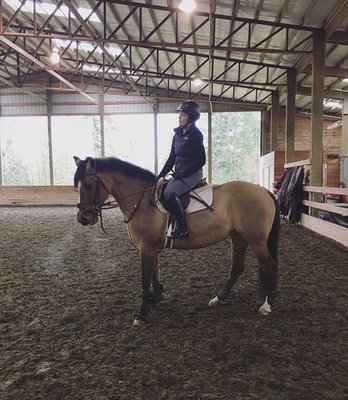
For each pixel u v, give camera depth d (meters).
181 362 2.19
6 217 10.77
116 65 10.36
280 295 3.40
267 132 16.55
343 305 3.12
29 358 2.27
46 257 5.28
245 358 2.22
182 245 2.93
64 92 16.80
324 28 7.37
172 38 9.58
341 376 2.03
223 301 3.24
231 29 8.09
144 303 2.81
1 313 3.04
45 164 21.83
